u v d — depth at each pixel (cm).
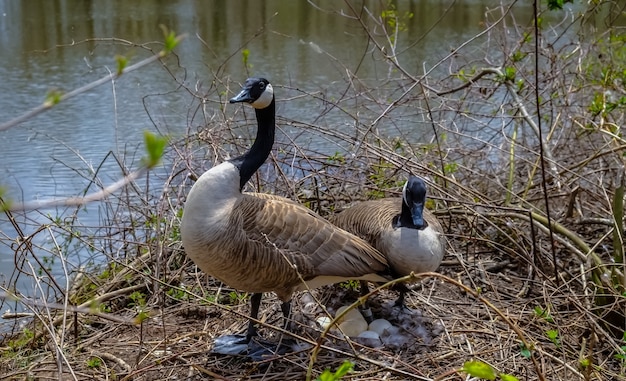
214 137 745
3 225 818
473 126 1071
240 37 1861
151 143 168
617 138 698
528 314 593
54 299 655
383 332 553
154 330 588
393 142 875
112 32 2025
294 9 2198
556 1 583
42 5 2689
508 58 844
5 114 1241
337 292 618
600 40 904
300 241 493
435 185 684
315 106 1193
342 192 755
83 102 1316
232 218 473
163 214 693
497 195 817
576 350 535
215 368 513
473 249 709
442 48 1522
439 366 510
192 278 674
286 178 732
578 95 974
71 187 899
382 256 533
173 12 2403
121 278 657
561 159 825
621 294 545
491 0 1908
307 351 525
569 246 645
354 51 1598
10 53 1786
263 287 502
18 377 514
